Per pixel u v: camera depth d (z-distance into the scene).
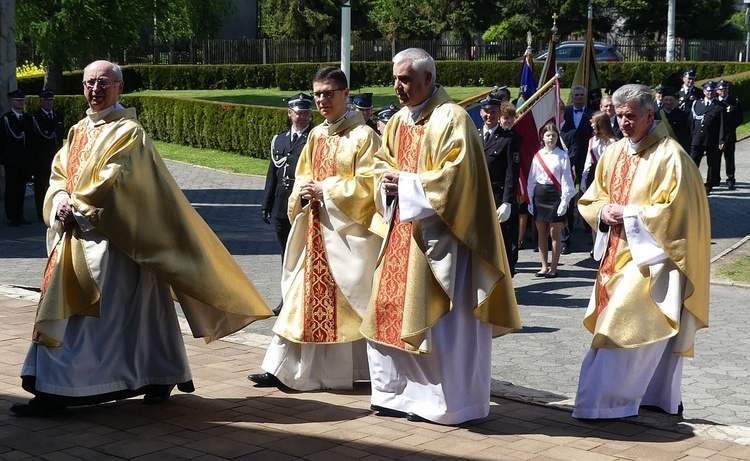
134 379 5.52
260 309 5.82
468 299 5.53
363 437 5.23
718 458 4.97
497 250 5.41
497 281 5.43
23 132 14.69
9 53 17.16
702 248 5.48
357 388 6.30
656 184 5.46
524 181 12.30
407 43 45.16
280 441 5.13
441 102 5.54
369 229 6.16
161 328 5.62
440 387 5.47
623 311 5.45
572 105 14.31
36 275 10.83
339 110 6.34
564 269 11.79
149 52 44.53
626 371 5.52
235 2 50.69
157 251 5.40
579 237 14.03
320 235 6.21
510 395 6.14
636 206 5.45
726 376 7.18
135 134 5.42
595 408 5.54
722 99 18.00
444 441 5.19
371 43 44.81
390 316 5.55
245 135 24.53
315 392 6.19
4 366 6.57
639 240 5.41
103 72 5.47
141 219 5.36
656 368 5.71
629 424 5.55
